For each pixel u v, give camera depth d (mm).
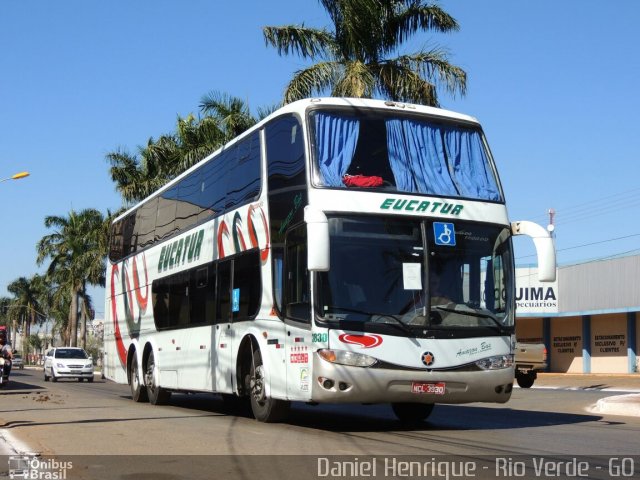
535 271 41250
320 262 10633
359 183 11633
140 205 21234
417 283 11445
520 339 44375
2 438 11195
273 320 12414
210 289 15406
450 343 11367
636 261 36906
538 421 14320
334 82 26062
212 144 33531
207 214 15953
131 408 17469
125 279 21859
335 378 10898
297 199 11828
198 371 15828
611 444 10672
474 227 12047
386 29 26906
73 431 12070
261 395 13156
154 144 40188
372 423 13734
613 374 36812
